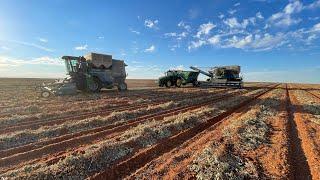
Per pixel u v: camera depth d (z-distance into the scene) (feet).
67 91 79.87
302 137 33.63
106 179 21.24
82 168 22.43
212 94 91.09
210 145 28.19
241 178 21.07
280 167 23.27
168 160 24.40
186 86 143.02
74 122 39.42
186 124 38.27
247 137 31.58
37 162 24.11
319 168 23.22
